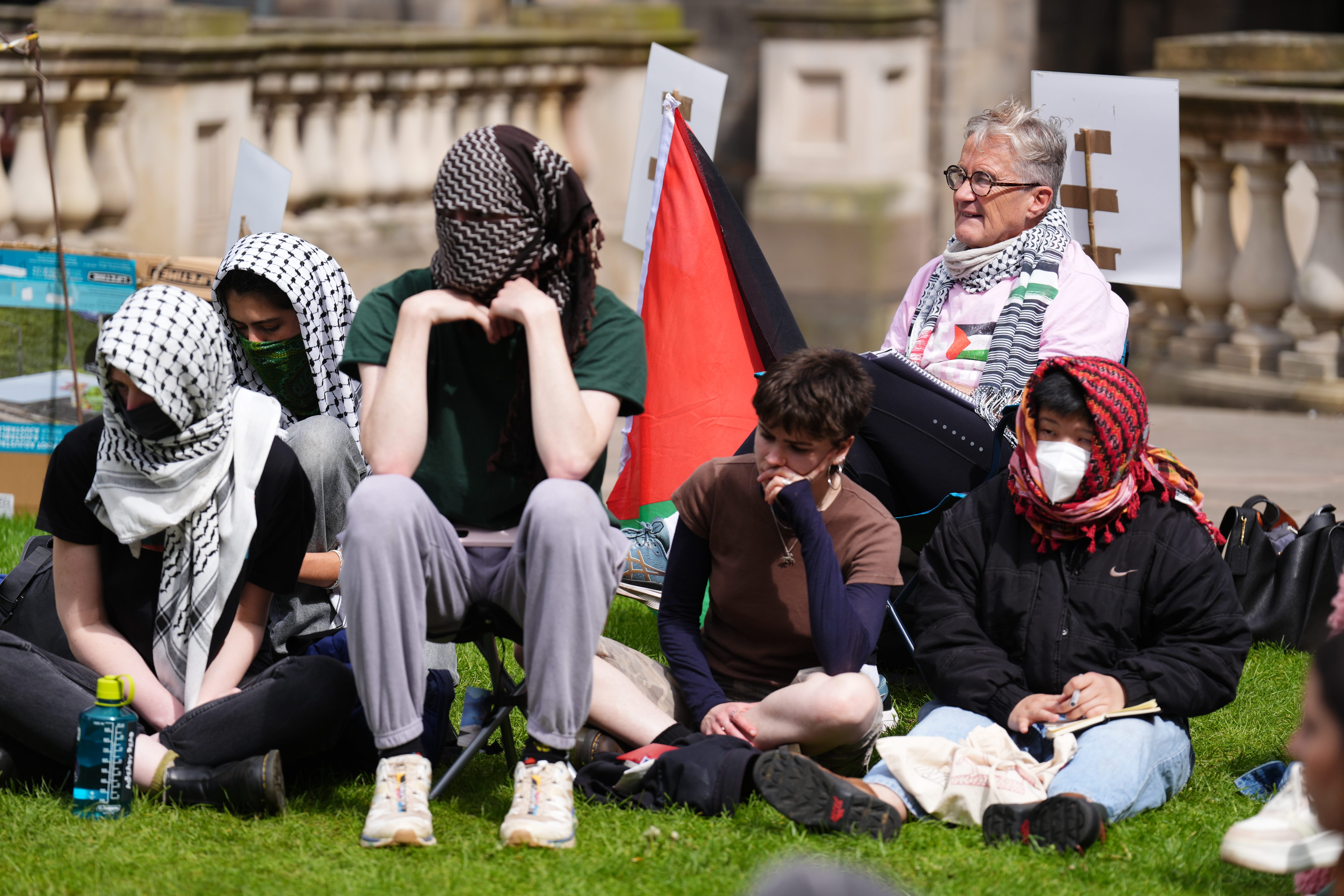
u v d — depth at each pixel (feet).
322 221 53.11
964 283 22.97
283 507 17.39
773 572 18.30
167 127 46.55
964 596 18.39
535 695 15.84
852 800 15.83
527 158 16.38
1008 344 21.90
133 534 16.75
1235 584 24.02
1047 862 15.47
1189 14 77.92
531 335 16.17
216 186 48.88
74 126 44.42
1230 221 44.68
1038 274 22.29
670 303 22.84
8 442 29.66
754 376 22.97
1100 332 22.11
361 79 53.47
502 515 16.99
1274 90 44.52
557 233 16.63
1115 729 16.81
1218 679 17.21
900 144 66.08
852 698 16.76
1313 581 23.71
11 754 16.89
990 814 16.05
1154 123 24.76
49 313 29.35
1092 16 78.54
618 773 17.10
